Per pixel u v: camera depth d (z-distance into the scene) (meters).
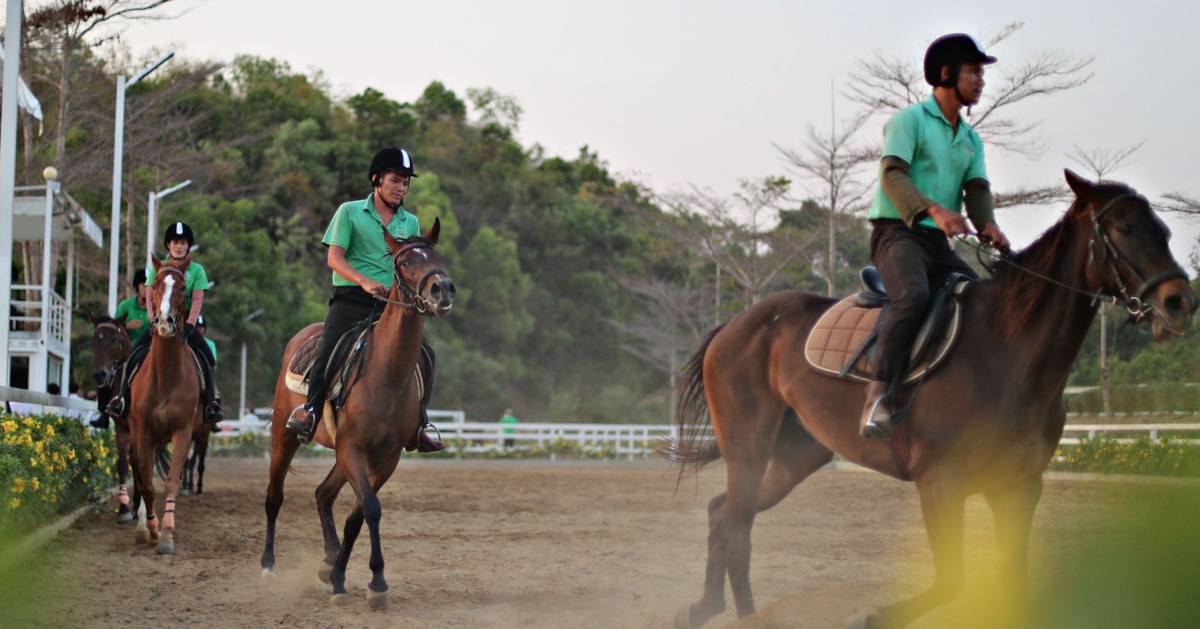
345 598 6.75
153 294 9.27
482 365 53.50
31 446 9.05
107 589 7.09
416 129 67.38
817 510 13.45
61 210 20.58
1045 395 4.96
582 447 30.86
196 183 42.25
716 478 21.08
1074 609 3.25
